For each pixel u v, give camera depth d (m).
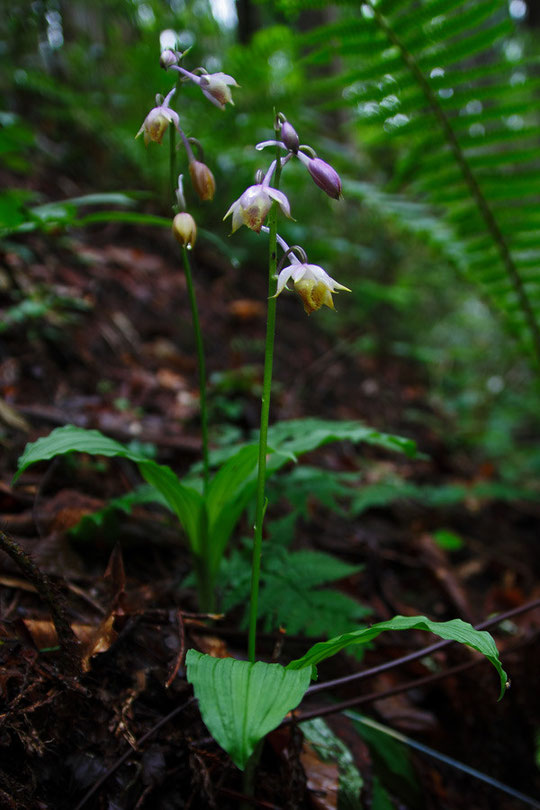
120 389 3.19
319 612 1.86
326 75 5.84
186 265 1.63
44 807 1.27
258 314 4.61
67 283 3.58
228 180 4.89
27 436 2.41
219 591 2.04
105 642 1.54
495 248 3.48
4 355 2.86
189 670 1.17
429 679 1.77
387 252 5.84
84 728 1.41
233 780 1.50
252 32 5.16
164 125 1.41
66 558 1.88
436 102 2.97
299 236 5.04
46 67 5.11
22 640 1.49
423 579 2.87
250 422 3.38
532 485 4.44
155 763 1.40
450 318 6.64
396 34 2.79
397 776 1.87
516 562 3.42
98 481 2.34
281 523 2.19
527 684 2.25
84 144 4.82
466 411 5.54
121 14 5.05
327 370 4.64
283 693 1.12
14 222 1.73
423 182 3.34
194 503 1.71
